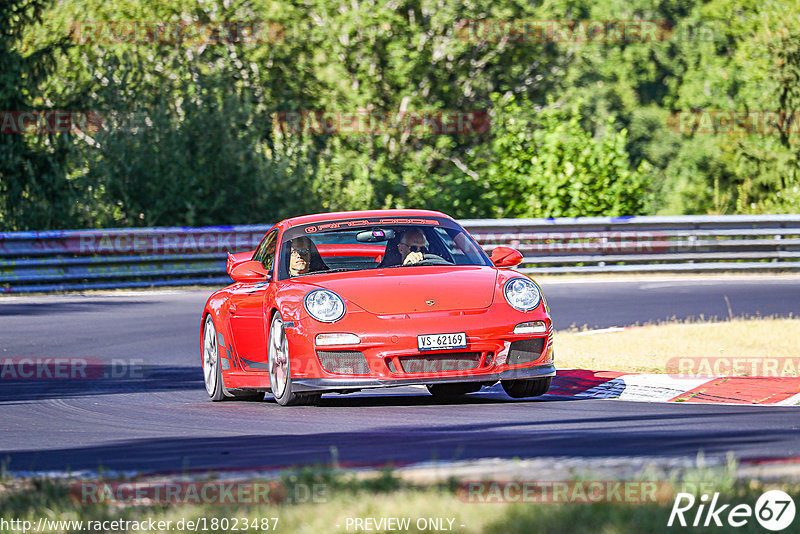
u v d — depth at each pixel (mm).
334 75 132375
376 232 34094
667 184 168875
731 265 78875
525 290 30859
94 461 23438
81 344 49438
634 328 48000
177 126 93062
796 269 79000
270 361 31734
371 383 29125
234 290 35250
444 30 137750
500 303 30266
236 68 123312
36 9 96188
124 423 29703
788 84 109438
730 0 180500
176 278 78750
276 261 33375
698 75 184125
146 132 91188
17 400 35500
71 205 90000
